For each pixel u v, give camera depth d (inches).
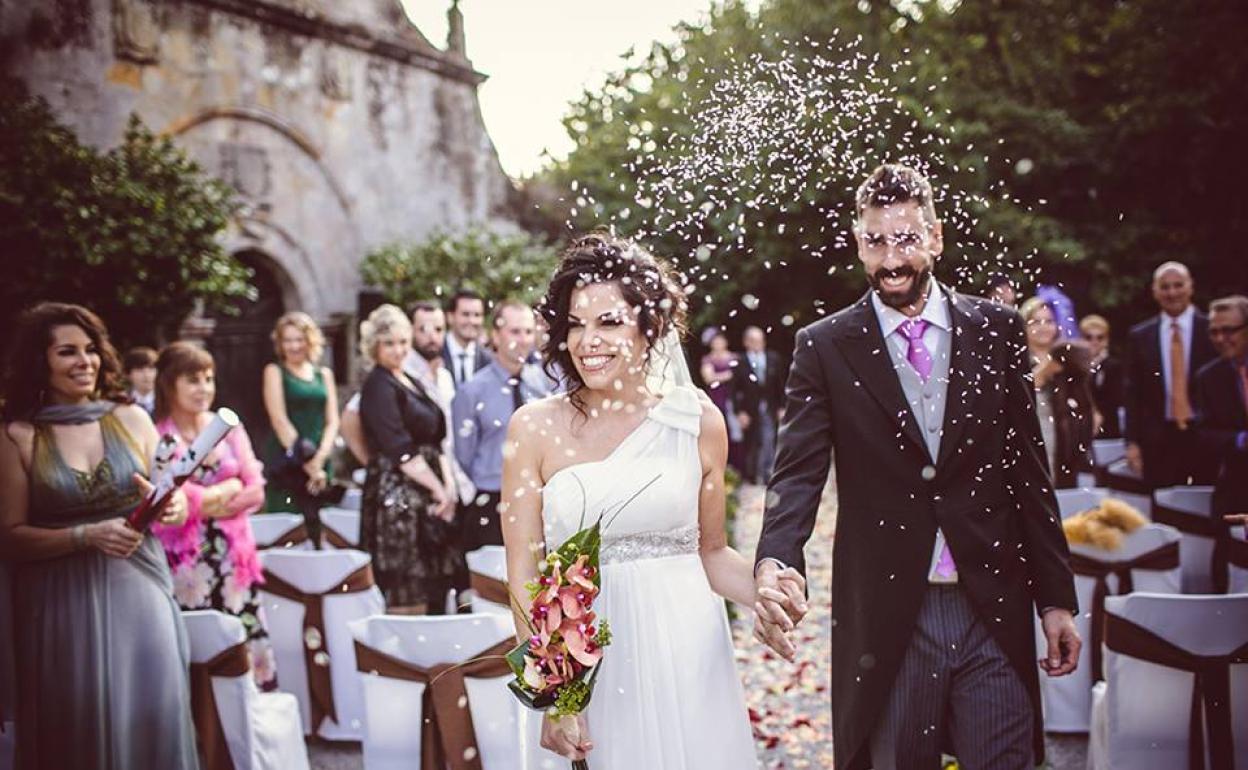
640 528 92.4
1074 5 580.7
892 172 96.3
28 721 122.7
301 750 142.3
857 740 98.8
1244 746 126.3
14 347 126.4
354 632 135.6
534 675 81.1
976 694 95.8
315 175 481.7
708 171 93.6
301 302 474.6
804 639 220.8
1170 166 556.4
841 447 101.1
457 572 187.9
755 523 357.7
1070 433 164.4
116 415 130.3
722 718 93.2
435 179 537.6
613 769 90.0
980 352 98.7
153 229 340.2
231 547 160.7
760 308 455.2
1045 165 530.0
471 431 187.3
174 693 126.3
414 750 134.0
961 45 551.2
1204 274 547.5
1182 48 547.2
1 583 123.4
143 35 409.7
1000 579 97.0
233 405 453.1
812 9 389.7
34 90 377.7
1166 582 163.0
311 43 477.4
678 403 94.9
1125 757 128.8
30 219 315.6
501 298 471.2
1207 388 207.3
